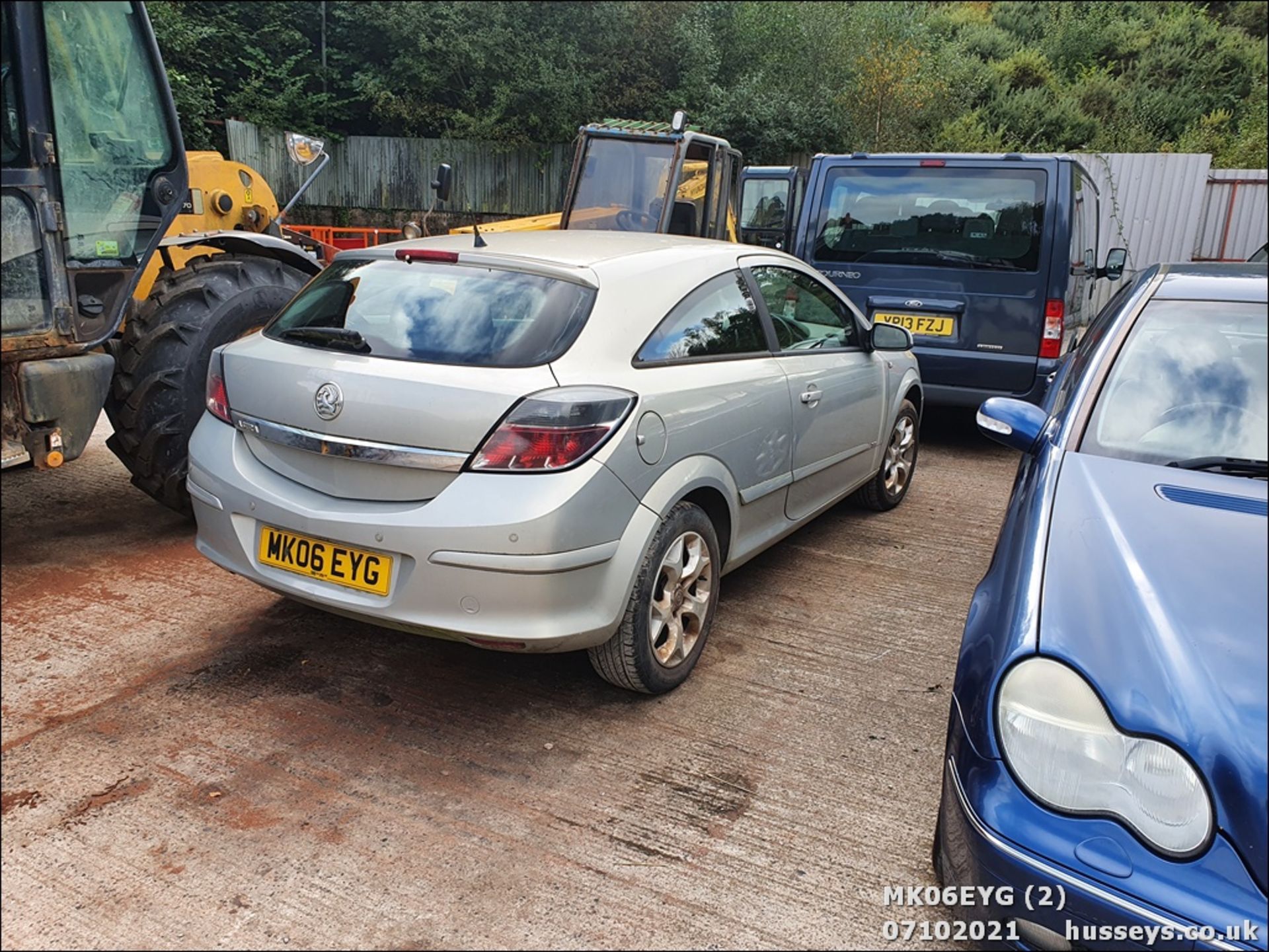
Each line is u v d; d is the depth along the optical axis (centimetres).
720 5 2027
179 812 246
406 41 2036
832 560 454
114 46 364
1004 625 198
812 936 211
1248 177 1352
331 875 225
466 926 210
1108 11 2827
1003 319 631
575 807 254
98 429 655
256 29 2120
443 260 302
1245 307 290
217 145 2038
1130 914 161
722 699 316
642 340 292
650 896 222
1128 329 296
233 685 313
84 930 205
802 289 414
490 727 293
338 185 2152
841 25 1905
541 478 251
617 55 2038
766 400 348
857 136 1916
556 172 2059
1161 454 254
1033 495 245
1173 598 190
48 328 350
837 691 323
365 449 262
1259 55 2530
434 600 256
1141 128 2298
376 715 298
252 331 446
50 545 432
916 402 552
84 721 288
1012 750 179
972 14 2961
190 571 407
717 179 844
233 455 294
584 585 263
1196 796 162
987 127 2253
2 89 332
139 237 383
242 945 203
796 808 257
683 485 295
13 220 336
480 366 262
